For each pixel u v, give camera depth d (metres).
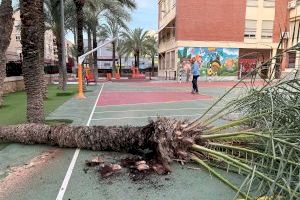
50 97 17.33
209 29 38.66
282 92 5.52
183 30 38.34
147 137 5.89
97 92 20.92
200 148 5.46
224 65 39.25
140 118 10.43
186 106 13.26
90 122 9.72
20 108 12.65
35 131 6.86
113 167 5.44
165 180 4.96
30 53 8.36
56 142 6.69
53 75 34.09
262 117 5.21
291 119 4.88
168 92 20.67
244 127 5.95
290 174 3.70
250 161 4.62
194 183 4.84
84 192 4.61
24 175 5.30
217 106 12.83
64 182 4.98
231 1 38.47
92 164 5.66
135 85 29.05
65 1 24.72
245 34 39.38
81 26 20.88
